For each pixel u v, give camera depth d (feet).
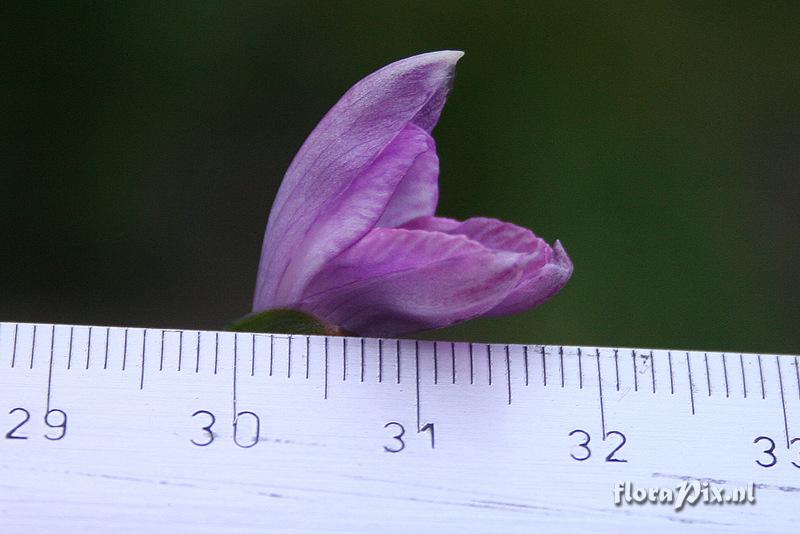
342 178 0.50
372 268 0.49
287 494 0.49
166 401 0.49
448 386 0.49
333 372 0.49
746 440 0.50
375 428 0.49
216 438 0.49
